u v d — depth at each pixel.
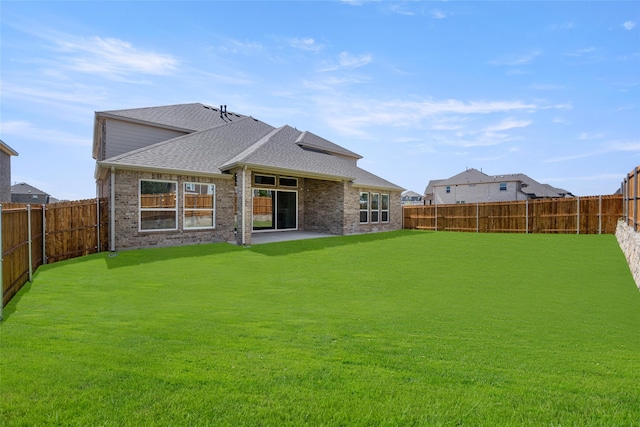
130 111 17.98
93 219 11.49
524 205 20.05
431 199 56.16
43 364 3.36
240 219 13.51
